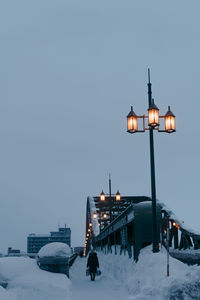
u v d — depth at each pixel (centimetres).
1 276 1100
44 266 1331
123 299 1111
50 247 1379
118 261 1898
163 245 1544
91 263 1789
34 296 978
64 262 1354
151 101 1459
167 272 1000
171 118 1430
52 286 1066
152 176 1429
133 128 1427
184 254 1201
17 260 1270
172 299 806
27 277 1123
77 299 1119
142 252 1499
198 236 1091
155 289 883
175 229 1475
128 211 1756
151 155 1442
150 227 1574
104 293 1262
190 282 810
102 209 5991
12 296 743
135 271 1329
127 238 1756
